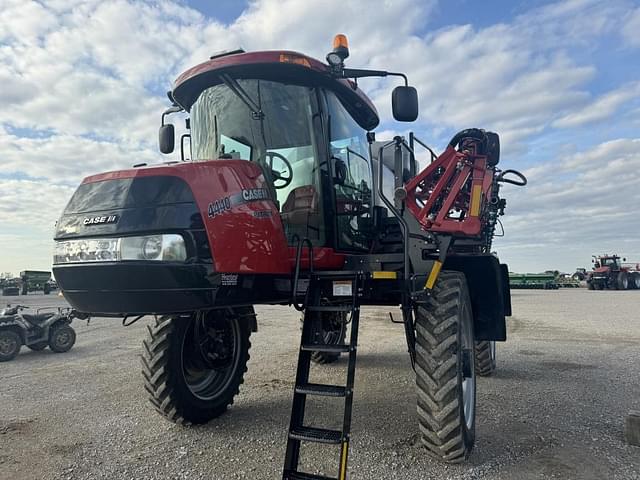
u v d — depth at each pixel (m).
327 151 3.88
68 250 3.08
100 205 3.07
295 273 3.41
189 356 4.23
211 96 3.95
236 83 3.81
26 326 8.11
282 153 3.80
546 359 7.18
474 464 3.29
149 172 3.04
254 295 3.20
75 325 13.16
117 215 2.96
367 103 4.55
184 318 4.14
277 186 3.78
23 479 3.13
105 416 4.50
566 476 3.09
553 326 11.31
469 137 4.31
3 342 7.74
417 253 3.94
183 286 2.85
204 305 2.93
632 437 3.63
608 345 8.46
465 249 4.77
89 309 3.14
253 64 3.65
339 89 4.09
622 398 4.94
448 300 3.47
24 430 4.11
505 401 4.86
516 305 18.14
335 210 3.96
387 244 5.04
